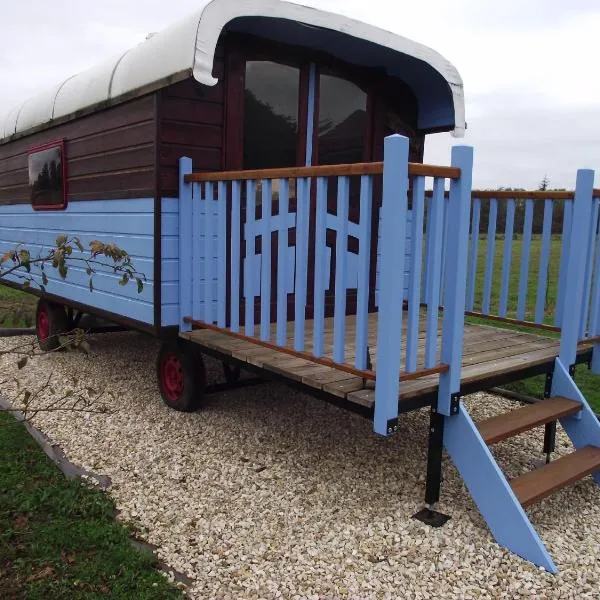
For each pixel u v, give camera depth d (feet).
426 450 13.94
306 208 10.70
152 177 13.98
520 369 12.39
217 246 13.96
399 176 8.99
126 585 8.59
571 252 12.85
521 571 9.28
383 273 9.30
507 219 15.67
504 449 14.25
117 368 20.29
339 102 16.89
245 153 15.19
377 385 9.53
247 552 9.62
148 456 13.21
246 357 12.58
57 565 9.01
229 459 13.17
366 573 9.10
